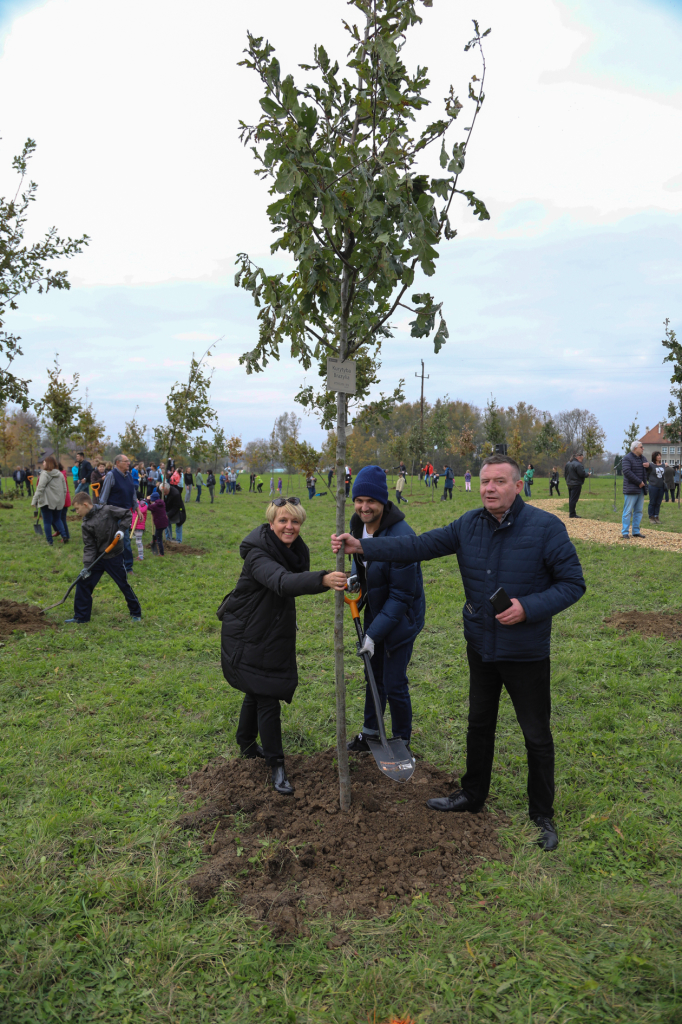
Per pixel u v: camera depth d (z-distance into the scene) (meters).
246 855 2.90
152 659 5.90
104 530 6.83
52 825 3.07
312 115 2.59
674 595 8.04
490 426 35.72
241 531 15.91
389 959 2.29
